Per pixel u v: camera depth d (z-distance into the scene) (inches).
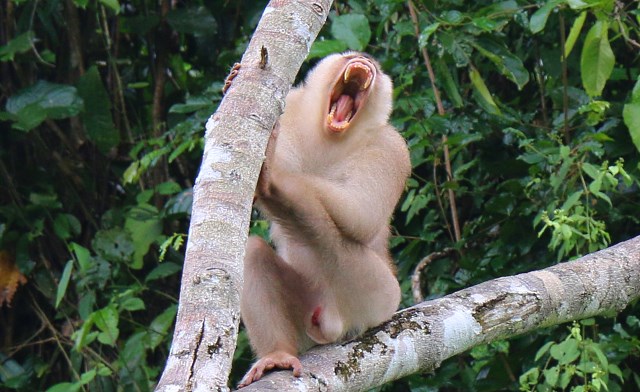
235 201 217.9
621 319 444.8
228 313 200.2
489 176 478.3
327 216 303.9
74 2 493.4
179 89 547.5
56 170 529.0
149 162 477.7
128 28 532.4
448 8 462.9
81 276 481.7
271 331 307.7
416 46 468.1
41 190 521.3
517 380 438.3
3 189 519.8
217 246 209.3
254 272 311.9
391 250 491.8
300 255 323.9
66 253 519.5
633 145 450.3
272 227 349.4
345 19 441.7
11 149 525.3
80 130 532.7
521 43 486.9
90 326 446.6
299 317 323.3
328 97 336.8
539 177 435.2
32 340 516.7
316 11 257.4
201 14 530.3
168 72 551.2
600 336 418.0
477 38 446.9
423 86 476.1
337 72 340.2
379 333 291.1
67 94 502.6
